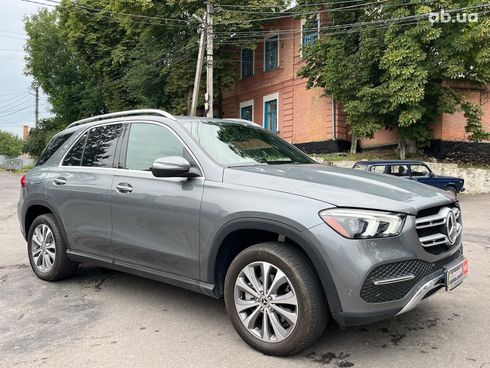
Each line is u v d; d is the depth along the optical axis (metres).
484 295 4.75
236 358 3.33
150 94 27.83
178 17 23.98
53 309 4.44
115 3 23.56
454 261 3.46
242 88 28.53
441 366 3.16
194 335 3.76
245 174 3.60
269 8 23.58
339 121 22.39
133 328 3.93
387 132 21.58
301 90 24.28
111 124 4.83
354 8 18.62
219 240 3.52
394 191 3.34
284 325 3.30
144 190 4.07
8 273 5.78
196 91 21.09
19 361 3.35
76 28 29.58
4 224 10.45
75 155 5.09
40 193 5.20
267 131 4.95
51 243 5.24
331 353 3.38
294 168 3.83
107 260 4.52
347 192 3.20
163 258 3.95
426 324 3.93
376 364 3.20
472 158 20.70
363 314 2.97
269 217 3.23
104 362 3.31
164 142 4.19
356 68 17.95
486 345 3.50
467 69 18.06
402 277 3.03
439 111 18.19
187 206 3.72
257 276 3.44
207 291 3.69
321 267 3.04
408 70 16.03
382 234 3.00
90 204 4.59
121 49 28.84
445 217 3.35
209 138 4.12
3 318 4.23
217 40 23.58
